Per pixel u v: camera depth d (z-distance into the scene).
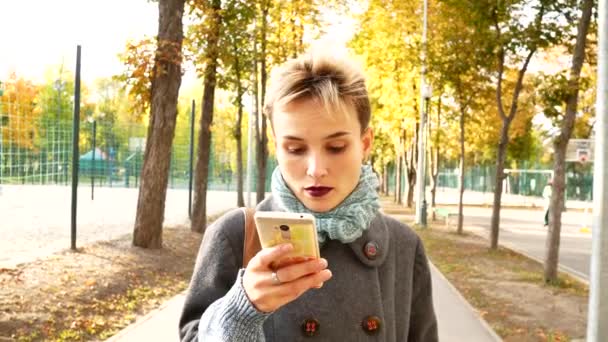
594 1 10.43
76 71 11.50
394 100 26.30
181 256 11.90
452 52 16.50
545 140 52.66
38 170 40.50
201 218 16.08
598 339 5.72
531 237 20.61
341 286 1.67
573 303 9.12
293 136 1.54
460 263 13.33
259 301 1.30
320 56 1.59
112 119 58.84
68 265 9.41
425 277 1.95
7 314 6.49
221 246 1.66
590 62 12.12
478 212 36.22
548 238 10.86
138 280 9.25
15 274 8.29
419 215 23.75
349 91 1.57
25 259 9.73
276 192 1.66
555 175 10.81
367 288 1.70
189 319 1.64
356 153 1.59
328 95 1.51
